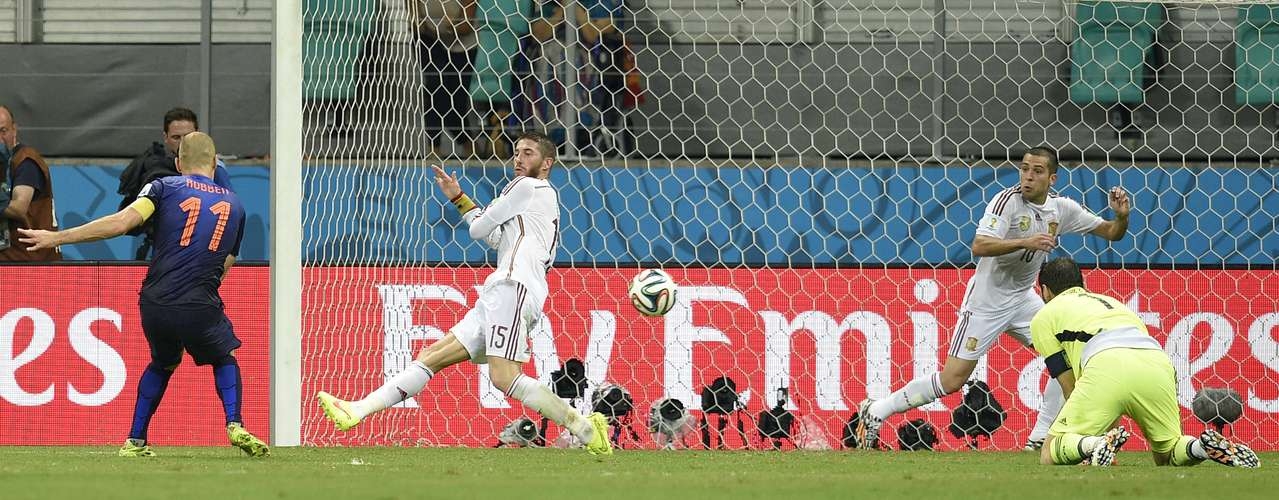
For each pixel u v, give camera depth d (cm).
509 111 3397
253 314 2841
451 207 3191
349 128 3259
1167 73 3412
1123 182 3209
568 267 2866
